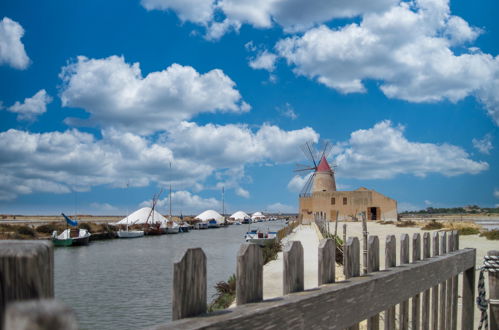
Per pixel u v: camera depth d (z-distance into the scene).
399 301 3.62
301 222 89.19
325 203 91.25
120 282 25.28
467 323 5.73
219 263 30.45
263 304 2.15
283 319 2.15
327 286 2.79
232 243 56.38
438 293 4.66
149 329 1.62
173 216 153.75
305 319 2.33
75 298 20.45
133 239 71.94
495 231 30.77
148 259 38.62
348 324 2.80
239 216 196.75
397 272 3.58
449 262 4.86
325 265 2.94
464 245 25.78
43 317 0.68
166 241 65.19
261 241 42.56
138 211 97.88
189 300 1.90
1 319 1.09
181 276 1.87
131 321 16.14
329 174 97.19
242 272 2.20
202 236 79.69
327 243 2.97
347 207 89.88
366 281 3.06
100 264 34.84
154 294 21.19
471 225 46.69
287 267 2.54
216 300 13.78
